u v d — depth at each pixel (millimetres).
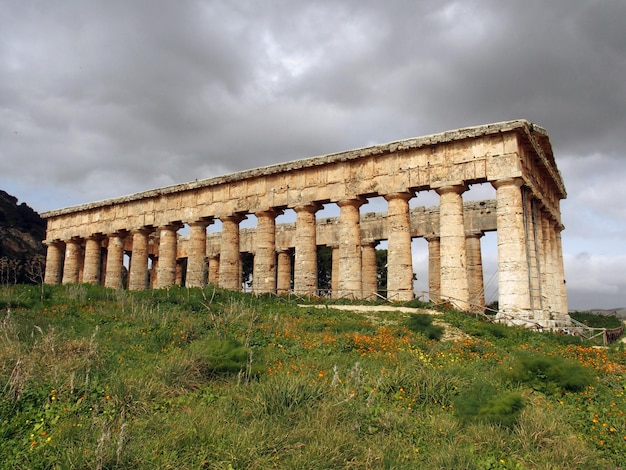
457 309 28531
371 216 45219
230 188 40344
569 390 14258
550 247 37062
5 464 8922
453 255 30031
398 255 32000
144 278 45312
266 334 19234
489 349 19531
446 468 9438
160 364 14117
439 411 12320
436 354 17875
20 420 10422
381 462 9531
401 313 27000
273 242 38281
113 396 11602
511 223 28469
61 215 52969
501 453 10273
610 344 26422
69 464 8727
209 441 9883
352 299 32219
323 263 74250
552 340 24094
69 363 13055
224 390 12812
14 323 17000
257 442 9812
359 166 34344
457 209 30656
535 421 11320
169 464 9008
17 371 11602
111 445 9258
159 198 44594
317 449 9602
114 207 48031
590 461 10109
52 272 53250
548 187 37562
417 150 32281
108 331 18500
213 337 17703
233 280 39469
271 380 12766
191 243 41844
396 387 13359
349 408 11453
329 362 15812
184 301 26250
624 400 13773
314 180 36094
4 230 64750
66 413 10742
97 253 50000
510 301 27719
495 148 29625
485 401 12344
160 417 10977
